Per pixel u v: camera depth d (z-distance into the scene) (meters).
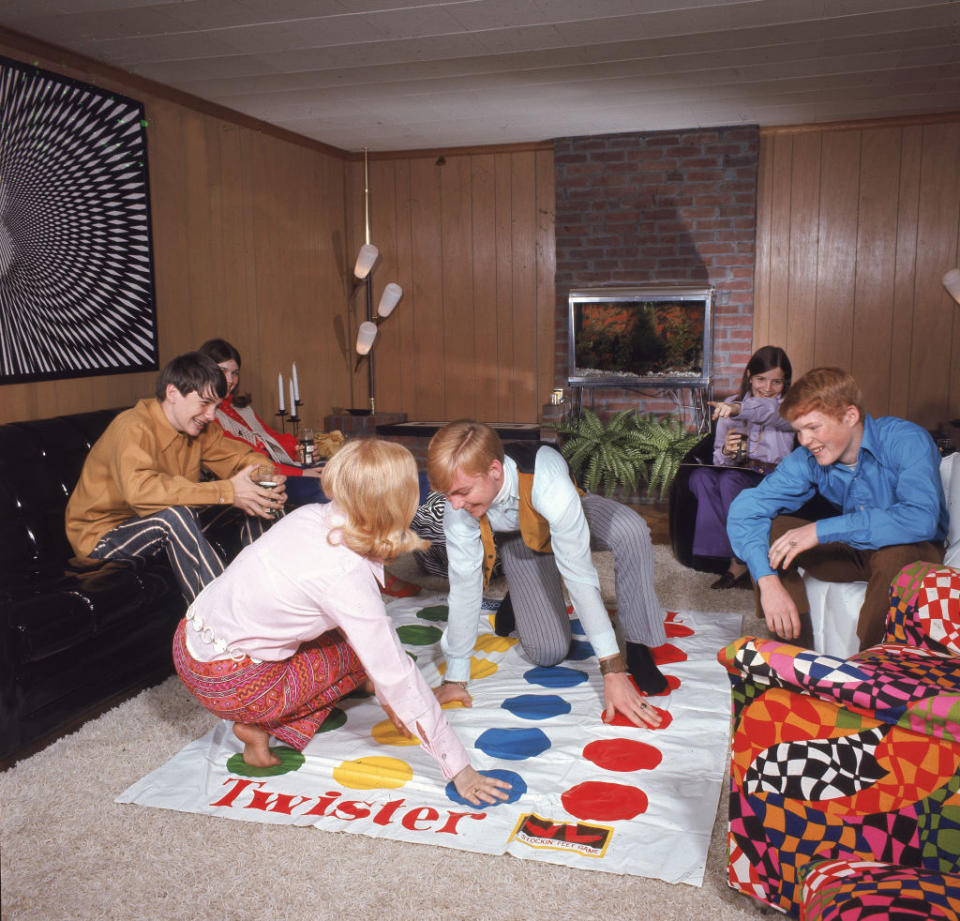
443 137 5.62
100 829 1.90
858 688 1.33
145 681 2.83
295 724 2.17
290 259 5.46
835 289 5.50
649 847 1.76
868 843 1.40
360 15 3.27
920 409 5.47
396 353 6.37
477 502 1.93
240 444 3.17
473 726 2.31
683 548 3.85
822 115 5.11
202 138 4.52
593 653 2.85
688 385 5.48
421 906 1.62
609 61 3.93
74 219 3.57
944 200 5.23
